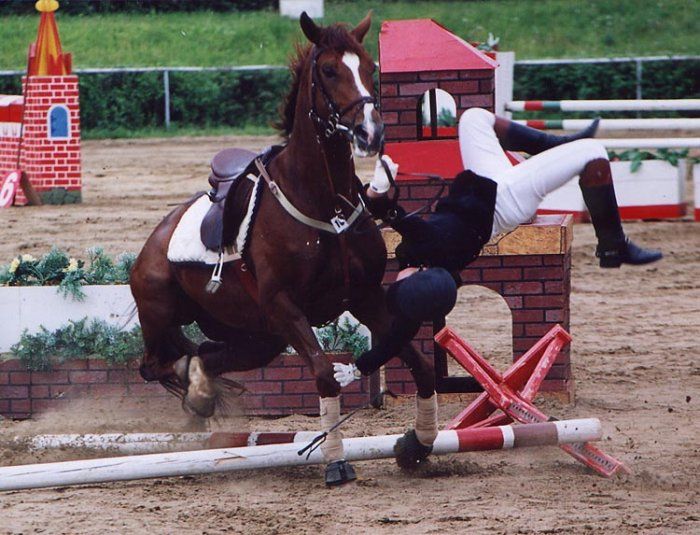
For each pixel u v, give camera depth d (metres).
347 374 9.30
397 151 11.95
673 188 23.78
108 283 12.74
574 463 10.15
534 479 9.62
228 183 10.23
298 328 9.39
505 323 16.62
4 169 28.05
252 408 12.07
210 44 44.62
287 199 9.35
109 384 12.21
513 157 12.66
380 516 8.66
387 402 12.23
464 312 17.47
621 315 16.97
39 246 21.69
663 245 21.56
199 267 10.24
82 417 12.02
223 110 40.53
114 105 40.09
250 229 9.59
